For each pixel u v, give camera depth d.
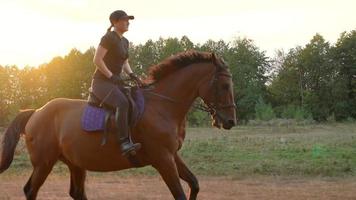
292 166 15.31
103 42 7.14
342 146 21.11
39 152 7.77
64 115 7.63
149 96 7.27
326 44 70.38
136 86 7.31
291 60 72.69
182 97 7.28
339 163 15.80
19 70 64.88
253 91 68.50
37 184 7.81
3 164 8.00
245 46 74.38
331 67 69.44
